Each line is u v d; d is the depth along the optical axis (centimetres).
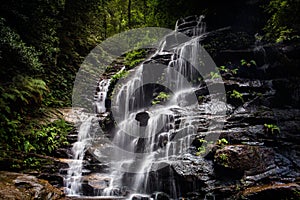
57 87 1014
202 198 461
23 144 599
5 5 770
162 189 518
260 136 557
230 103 694
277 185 422
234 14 1038
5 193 388
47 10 886
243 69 806
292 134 554
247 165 479
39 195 423
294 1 731
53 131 692
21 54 724
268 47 782
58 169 572
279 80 707
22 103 686
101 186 533
